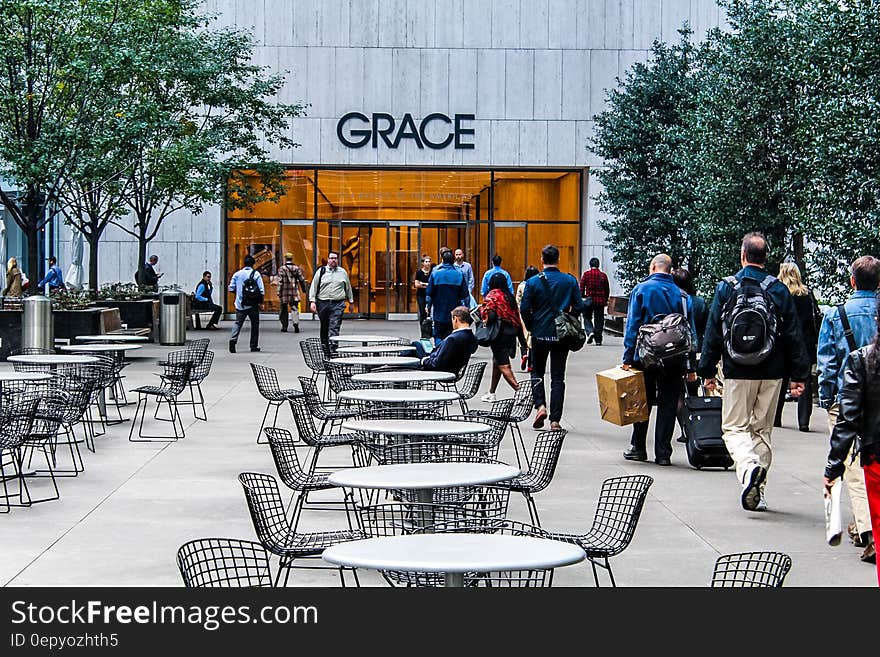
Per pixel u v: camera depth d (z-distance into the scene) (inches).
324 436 407.5
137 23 970.1
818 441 553.3
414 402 394.9
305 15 1592.0
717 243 944.3
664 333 466.6
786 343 392.8
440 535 216.2
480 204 1638.8
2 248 1598.2
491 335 663.8
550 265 561.9
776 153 912.9
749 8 954.7
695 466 470.0
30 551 330.3
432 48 1596.9
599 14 1598.2
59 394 489.4
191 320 1439.5
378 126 1598.2
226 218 1627.7
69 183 1027.9
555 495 418.3
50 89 952.9
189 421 612.7
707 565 318.3
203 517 377.7
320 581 296.0
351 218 1636.3
